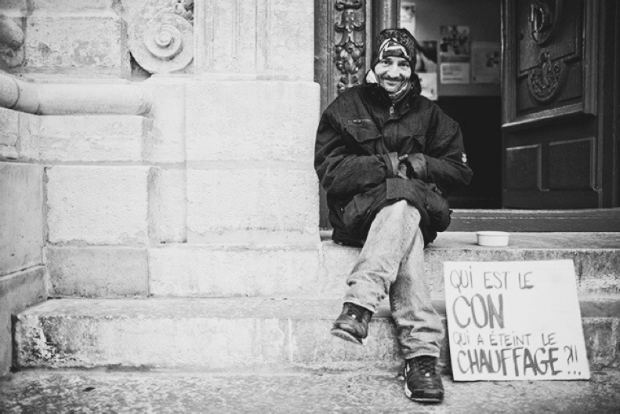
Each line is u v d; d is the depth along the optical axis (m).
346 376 2.38
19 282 2.46
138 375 2.40
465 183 2.56
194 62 2.85
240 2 2.81
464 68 7.72
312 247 2.76
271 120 2.80
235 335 2.41
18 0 2.79
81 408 2.04
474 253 2.74
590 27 3.77
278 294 2.75
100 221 2.70
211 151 2.80
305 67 2.83
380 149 2.54
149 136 2.80
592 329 2.40
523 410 2.02
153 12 2.87
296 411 2.02
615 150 3.75
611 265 2.73
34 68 2.79
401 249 2.20
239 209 2.81
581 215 3.50
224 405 2.08
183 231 2.86
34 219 2.62
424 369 2.15
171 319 2.41
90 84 2.72
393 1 3.23
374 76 2.60
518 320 2.35
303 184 2.81
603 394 2.16
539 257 2.73
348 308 2.11
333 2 3.23
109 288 2.71
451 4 7.69
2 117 2.35
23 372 2.41
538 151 4.43
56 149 2.71
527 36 4.59
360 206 2.33
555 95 4.21
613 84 3.76
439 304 2.59
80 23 2.77
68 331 2.41
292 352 2.41
